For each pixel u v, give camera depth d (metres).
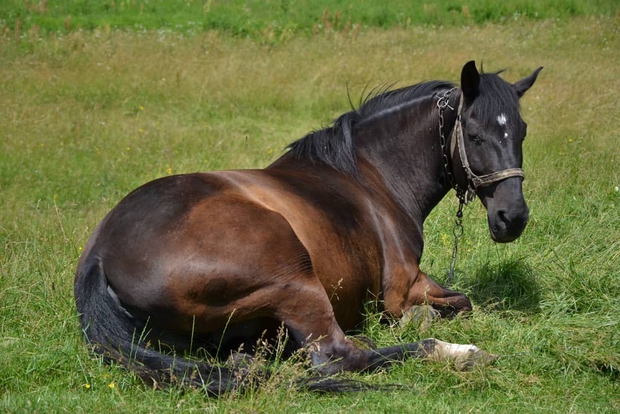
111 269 7.85
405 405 7.62
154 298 7.70
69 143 18.97
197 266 7.64
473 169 9.34
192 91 24.11
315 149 9.90
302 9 40.38
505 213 8.98
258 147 19.27
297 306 7.95
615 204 13.85
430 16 38.94
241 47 30.80
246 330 8.23
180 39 31.67
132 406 7.33
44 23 35.16
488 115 9.13
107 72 25.64
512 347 9.13
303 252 8.05
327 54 29.78
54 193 15.77
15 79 24.36
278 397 7.44
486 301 10.42
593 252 11.93
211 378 7.60
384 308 9.63
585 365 8.94
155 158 18.03
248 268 7.74
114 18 37.25
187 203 8.00
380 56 28.67
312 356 8.11
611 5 39.50
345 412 7.37
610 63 28.03
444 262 11.93
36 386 7.88
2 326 9.11
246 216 7.93
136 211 8.05
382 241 9.58
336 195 9.32
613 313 10.05
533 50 30.47
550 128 18.14
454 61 27.64
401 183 10.23
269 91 24.34
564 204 13.84
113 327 7.81
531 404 7.97
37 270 10.52
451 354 8.60
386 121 10.32
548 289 10.90
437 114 10.05
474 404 7.84
